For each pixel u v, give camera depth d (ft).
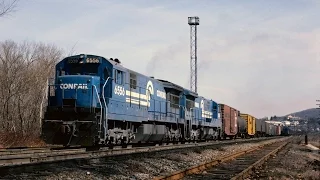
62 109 64.34
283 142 178.81
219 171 50.42
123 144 72.18
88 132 62.34
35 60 146.61
